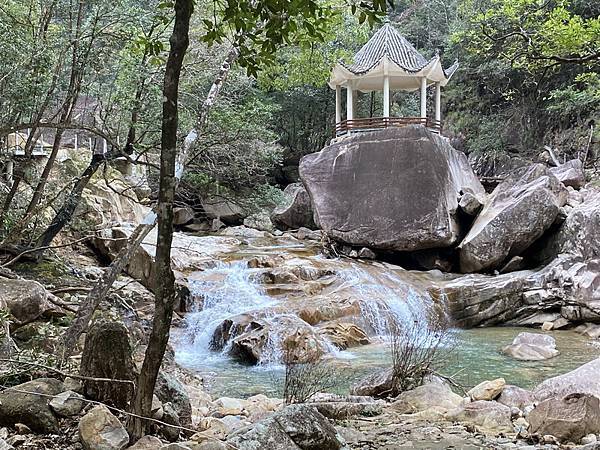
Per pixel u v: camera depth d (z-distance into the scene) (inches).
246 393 325.4
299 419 160.6
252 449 149.0
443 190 691.4
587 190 709.3
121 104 401.4
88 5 380.2
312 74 504.7
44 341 251.9
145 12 376.2
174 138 135.0
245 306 503.5
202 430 191.6
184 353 444.5
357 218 717.3
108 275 203.8
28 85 347.6
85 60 376.2
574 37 322.0
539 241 650.8
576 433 197.3
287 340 408.8
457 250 682.2
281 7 144.6
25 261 420.2
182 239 735.7
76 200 442.9
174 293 141.3
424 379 292.7
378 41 882.1
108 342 165.6
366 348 442.9
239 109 649.6
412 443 197.8
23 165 413.7
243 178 824.3
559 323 536.1
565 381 253.9
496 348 451.8
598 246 561.3
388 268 658.8
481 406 236.5
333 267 614.9
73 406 159.3
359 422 226.2
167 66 133.0
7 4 370.3
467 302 566.6
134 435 144.9
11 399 157.2
